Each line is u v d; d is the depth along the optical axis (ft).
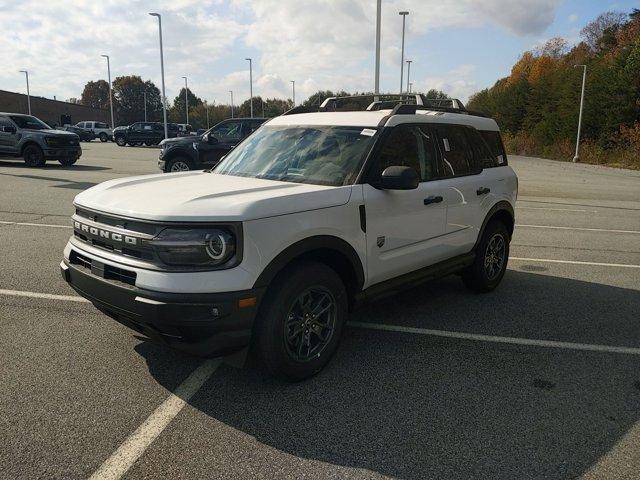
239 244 10.43
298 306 11.75
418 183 13.70
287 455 9.48
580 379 12.71
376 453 9.60
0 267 20.51
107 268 11.25
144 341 14.08
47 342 13.89
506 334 15.44
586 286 20.61
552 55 278.26
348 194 12.55
